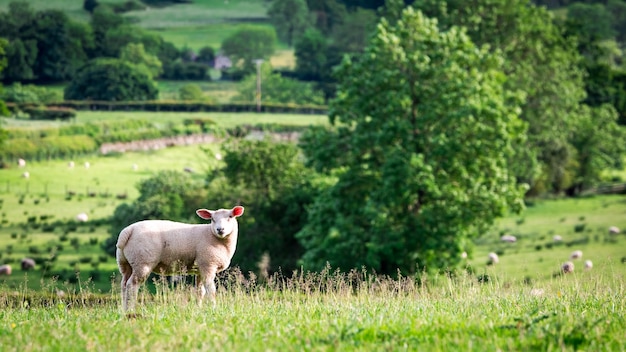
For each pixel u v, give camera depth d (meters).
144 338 12.34
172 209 54.66
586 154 86.94
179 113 126.19
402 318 13.70
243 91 149.12
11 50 148.75
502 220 70.75
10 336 12.77
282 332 12.57
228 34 180.62
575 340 11.59
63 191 80.00
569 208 77.12
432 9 72.75
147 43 163.25
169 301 16.97
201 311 15.24
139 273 16.83
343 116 49.47
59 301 18.94
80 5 183.88
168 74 160.38
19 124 109.75
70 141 97.94
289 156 54.09
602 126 88.25
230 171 53.47
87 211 72.44
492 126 45.84
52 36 153.62
